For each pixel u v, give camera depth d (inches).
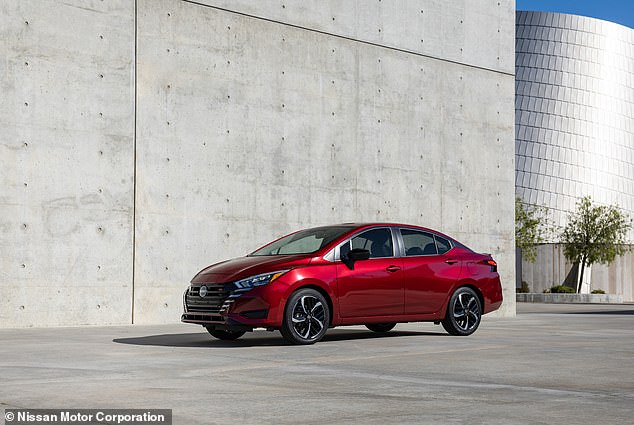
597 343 416.2
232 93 621.3
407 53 725.9
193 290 406.9
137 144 575.5
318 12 671.8
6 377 277.3
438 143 741.9
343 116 681.6
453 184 749.9
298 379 276.4
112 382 266.4
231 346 394.3
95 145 557.3
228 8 622.5
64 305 540.1
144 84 580.7
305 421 200.8
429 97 738.8
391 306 426.6
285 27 652.7
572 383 270.1
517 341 425.7
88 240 551.5
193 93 602.5
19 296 523.2
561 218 2807.6
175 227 589.9
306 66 662.5
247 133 627.2
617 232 2241.6
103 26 565.3
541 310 1019.9
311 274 400.2
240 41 627.5
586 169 2869.1
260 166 632.4
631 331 515.5
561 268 2257.6
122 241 565.9
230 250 614.5
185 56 600.1
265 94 638.5
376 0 708.0
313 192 660.1
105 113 562.9
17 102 528.7
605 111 2962.6
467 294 461.4
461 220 753.0
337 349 377.7
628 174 2960.1
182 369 302.4
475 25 777.6
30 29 535.8
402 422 200.1
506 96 797.9
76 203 547.5
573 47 2992.1
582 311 952.9
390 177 707.4
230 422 199.2
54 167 540.1
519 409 219.1
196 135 602.2
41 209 533.6
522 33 3014.3
